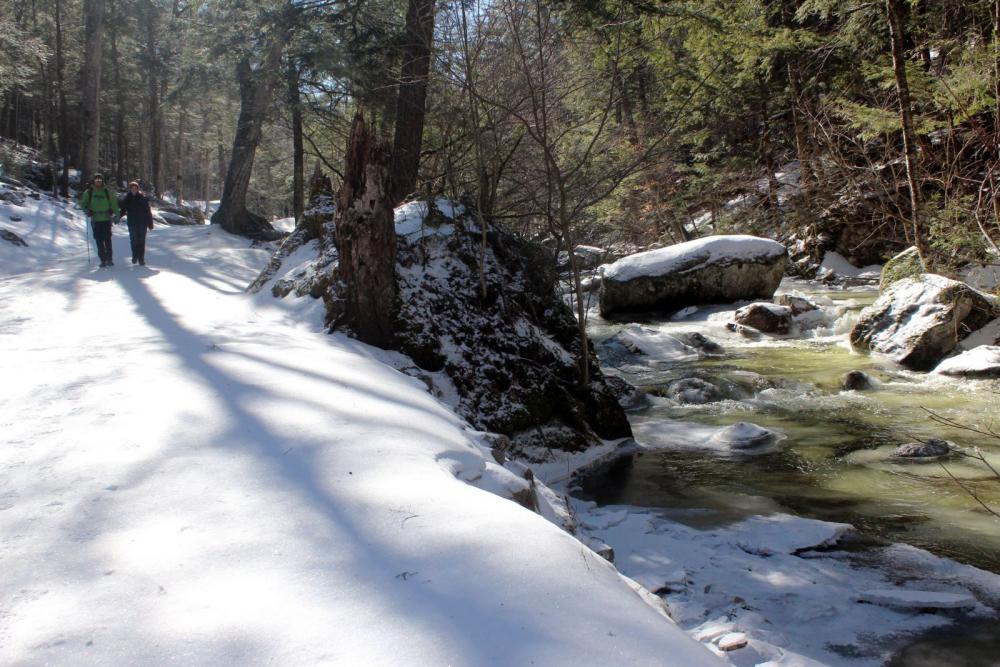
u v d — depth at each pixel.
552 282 8.70
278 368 4.99
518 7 8.35
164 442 3.40
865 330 11.49
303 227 10.02
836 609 3.76
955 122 15.14
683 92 15.21
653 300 15.95
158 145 46.56
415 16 9.88
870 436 7.28
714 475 6.32
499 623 2.02
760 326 13.56
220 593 2.13
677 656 2.01
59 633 1.91
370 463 3.23
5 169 28.84
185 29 21.67
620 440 7.36
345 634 1.93
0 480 2.95
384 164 6.70
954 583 4.08
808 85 21.08
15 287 10.02
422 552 2.41
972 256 13.20
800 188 22.72
